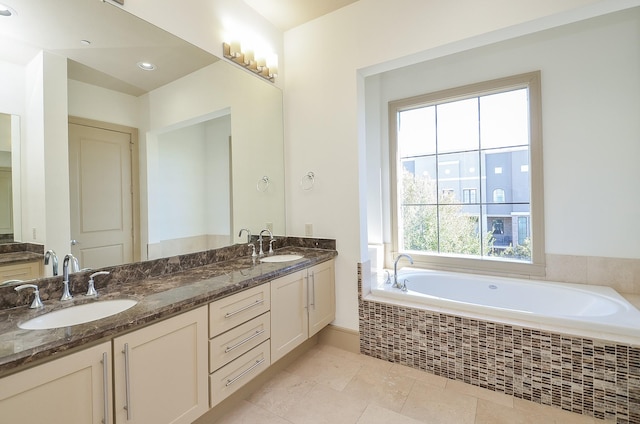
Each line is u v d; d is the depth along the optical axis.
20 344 0.92
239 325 1.64
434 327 2.14
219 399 1.51
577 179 2.64
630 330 1.65
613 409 1.63
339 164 2.52
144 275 1.78
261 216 2.62
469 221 3.22
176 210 2.00
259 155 2.58
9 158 1.32
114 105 1.68
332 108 2.54
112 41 1.64
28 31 1.37
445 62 3.21
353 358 2.38
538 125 2.77
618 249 2.52
